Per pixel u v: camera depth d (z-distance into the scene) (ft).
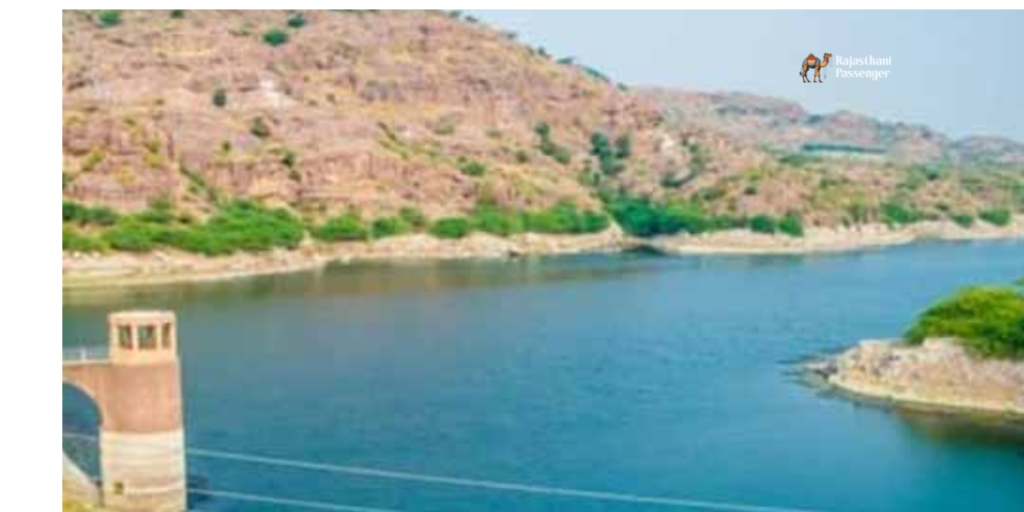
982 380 384.68
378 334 527.81
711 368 456.45
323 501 294.66
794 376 438.81
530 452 338.95
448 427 366.02
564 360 472.03
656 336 524.11
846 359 432.25
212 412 379.96
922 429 361.30
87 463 314.76
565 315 586.86
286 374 439.22
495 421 374.43
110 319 282.56
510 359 472.44
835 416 378.32
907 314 573.33
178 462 286.87
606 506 293.02
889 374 403.75
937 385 390.01
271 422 368.07
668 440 352.08
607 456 335.06
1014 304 395.55
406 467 323.16
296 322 556.92
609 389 419.95
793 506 294.46
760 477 316.19
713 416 380.78
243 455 332.60
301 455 334.24
